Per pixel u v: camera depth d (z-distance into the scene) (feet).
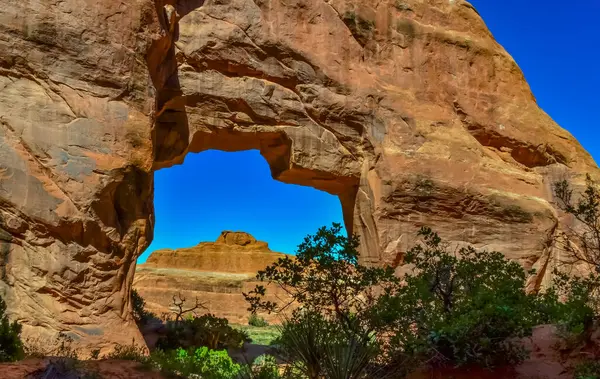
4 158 43.01
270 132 67.10
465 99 81.20
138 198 49.67
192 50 62.49
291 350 21.98
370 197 70.95
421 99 77.46
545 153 84.89
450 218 73.15
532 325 30.14
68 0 49.34
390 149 72.13
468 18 86.53
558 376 22.49
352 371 20.72
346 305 28.66
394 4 79.20
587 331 24.47
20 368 19.86
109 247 46.44
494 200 75.10
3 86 45.16
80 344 41.93
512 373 23.04
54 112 46.39
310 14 71.26
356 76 72.95
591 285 32.17
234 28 65.05
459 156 75.92
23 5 47.01
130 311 47.57
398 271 69.26
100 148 47.50
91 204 45.27
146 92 52.95
